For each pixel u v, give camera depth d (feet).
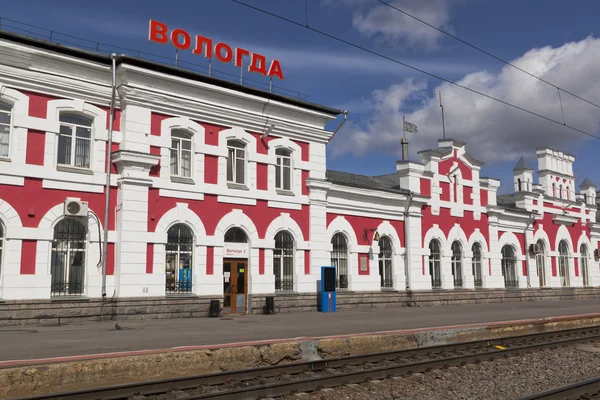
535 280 118.52
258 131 76.79
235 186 73.67
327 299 78.74
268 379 34.35
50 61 60.70
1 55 57.77
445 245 100.17
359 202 87.92
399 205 93.81
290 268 79.30
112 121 64.49
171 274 67.72
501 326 59.36
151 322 60.80
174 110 68.80
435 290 96.53
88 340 44.39
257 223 75.31
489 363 41.42
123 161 63.62
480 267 107.86
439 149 102.68
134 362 34.65
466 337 55.36
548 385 35.22
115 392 29.66
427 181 99.09
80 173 62.28
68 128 62.95
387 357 41.29
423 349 43.80
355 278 85.66
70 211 60.29
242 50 75.46
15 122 58.54
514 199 121.90
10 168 57.72
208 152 71.46
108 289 62.75
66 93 62.13
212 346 38.93
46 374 31.48
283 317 68.49
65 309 59.31
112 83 63.82
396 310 82.33
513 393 33.09
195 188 69.77
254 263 74.28
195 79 69.31
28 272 57.98
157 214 66.23
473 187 108.06
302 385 32.50
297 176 80.48
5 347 40.16
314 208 81.61
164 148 67.67
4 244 57.00
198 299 68.33
